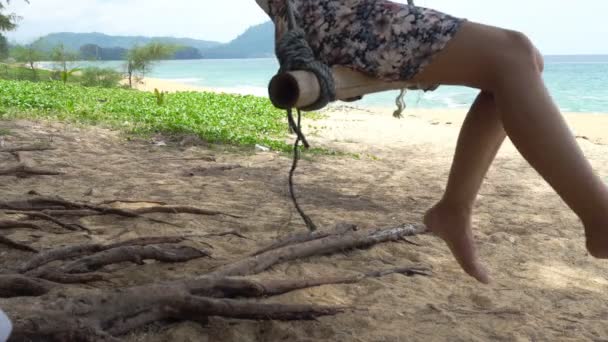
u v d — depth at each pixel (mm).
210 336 3443
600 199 2270
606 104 33812
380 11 2564
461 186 2928
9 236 5020
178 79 71500
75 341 2920
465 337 3672
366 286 4418
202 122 13773
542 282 4953
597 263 5621
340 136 14680
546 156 2303
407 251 5402
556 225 7004
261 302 3613
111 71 31969
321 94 2502
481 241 6047
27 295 3557
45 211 5434
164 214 6020
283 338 3492
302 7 2666
